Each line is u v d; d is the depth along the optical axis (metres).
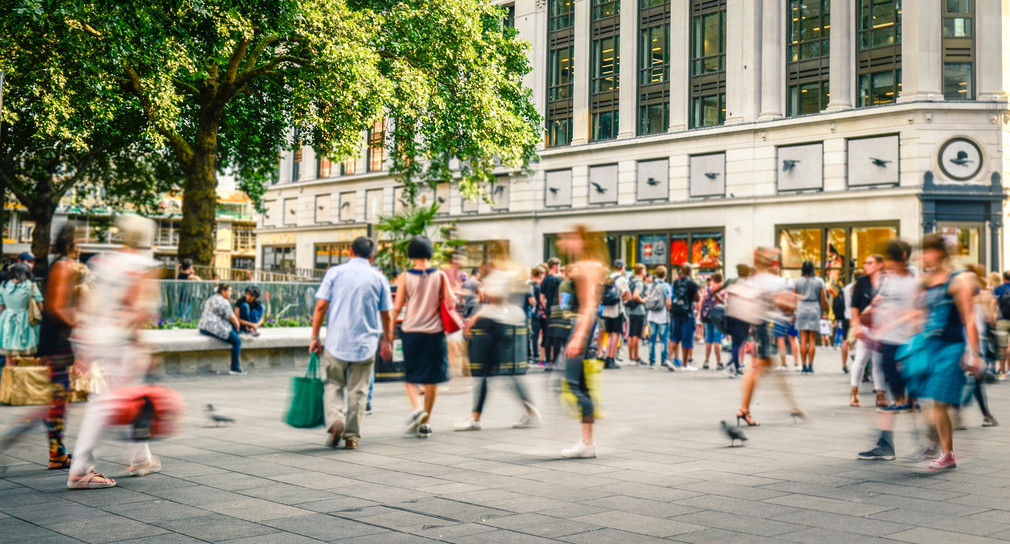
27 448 7.08
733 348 14.38
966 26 27.95
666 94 34.25
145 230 5.70
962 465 6.58
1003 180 27.66
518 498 5.37
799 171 30.14
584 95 36.69
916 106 27.41
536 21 38.50
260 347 15.19
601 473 6.21
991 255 27.52
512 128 22.77
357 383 7.27
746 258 31.00
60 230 6.11
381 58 21.19
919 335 6.47
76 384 6.54
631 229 34.56
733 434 7.33
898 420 9.52
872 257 10.38
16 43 15.39
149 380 5.92
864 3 29.34
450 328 7.98
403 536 4.43
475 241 39.97
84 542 4.28
